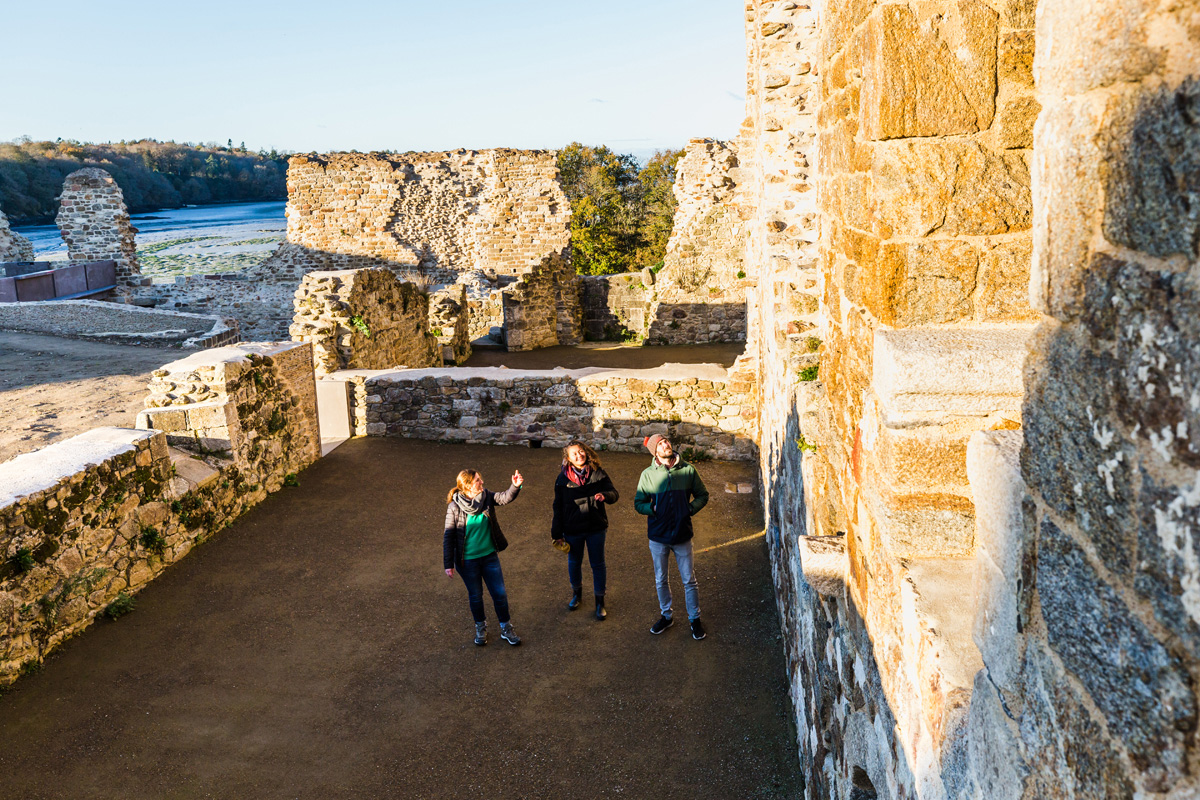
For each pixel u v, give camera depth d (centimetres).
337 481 998
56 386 1331
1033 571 131
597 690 584
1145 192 94
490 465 1073
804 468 478
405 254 2925
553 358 2055
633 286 2455
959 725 174
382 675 605
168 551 757
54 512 619
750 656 623
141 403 1216
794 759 505
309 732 541
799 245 793
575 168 5241
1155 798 94
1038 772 128
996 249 214
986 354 207
